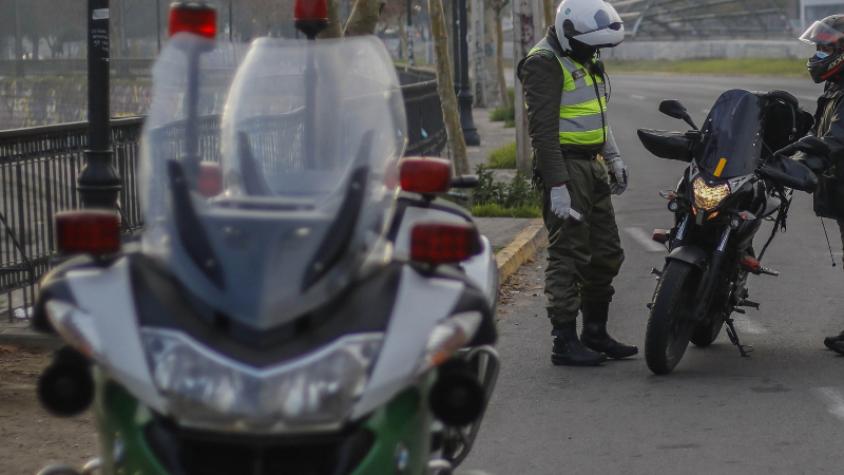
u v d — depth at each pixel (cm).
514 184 1758
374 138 440
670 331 813
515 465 650
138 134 1196
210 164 424
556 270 848
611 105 4319
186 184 388
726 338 937
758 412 732
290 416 354
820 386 788
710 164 806
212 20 446
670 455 659
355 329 372
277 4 5888
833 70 865
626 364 863
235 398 352
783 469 630
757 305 870
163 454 372
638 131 846
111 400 391
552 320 860
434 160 483
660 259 1327
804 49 7381
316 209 388
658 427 710
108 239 399
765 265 1256
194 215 378
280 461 370
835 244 1394
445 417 390
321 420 358
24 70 6731
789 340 926
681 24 9800
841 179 870
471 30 5069
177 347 362
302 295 362
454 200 1577
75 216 398
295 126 448
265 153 443
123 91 4350
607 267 861
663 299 797
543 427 718
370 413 371
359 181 393
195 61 435
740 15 9238
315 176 433
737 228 797
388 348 373
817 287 1130
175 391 356
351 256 378
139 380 364
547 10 2575
